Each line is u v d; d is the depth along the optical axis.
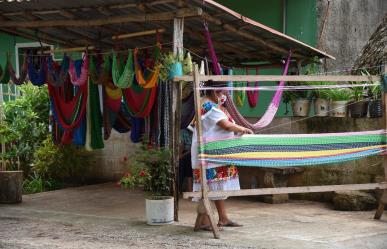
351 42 10.11
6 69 8.00
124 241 5.27
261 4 9.55
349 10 10.05
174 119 6.05
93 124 7.66
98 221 6.29
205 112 5.46
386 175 6.14
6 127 9.55
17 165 9.91
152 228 5.80
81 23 6.79
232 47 8.32
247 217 6.49
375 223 6.09
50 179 9.95
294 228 5.79
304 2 9.18
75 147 9.88
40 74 7.71
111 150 9.95
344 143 5.96
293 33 9.29
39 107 10.12
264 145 5.60
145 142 6.56
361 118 7.26
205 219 5.72
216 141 5.41
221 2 9.99
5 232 5.79
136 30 7.31
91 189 9.12
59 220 6.39
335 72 9.02
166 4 5.86
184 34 7.47
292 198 8.05
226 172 5.53
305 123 7.91
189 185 7.89
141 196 8.30
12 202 7.70
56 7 6.50
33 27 7.23
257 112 9.35
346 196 6.97
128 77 6.51
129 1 5.98
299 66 9.04
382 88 6.13
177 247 5.00
